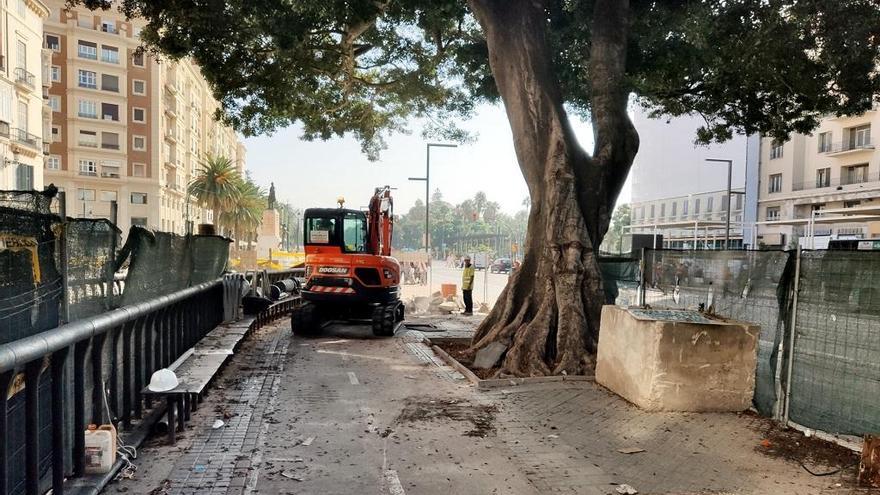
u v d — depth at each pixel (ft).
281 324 44.91
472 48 44.62
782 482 14.21
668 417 19.43
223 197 205.87
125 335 16.28
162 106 223.30
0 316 9.68
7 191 11.12
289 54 43.09
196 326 26.73
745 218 165.89
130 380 16.52
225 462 14.80
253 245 232.53
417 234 490.49
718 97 43.42
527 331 27.76
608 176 31.71
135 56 41.24
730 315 21.84
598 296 28.48
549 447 16.56
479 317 55.26
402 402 21.31
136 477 13.66
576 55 42.50
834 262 16.78
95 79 204.03
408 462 15.24
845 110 41.63
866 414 15.53
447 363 29.04
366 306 40.19
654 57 39.63
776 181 157.69
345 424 18.43
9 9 126.93
